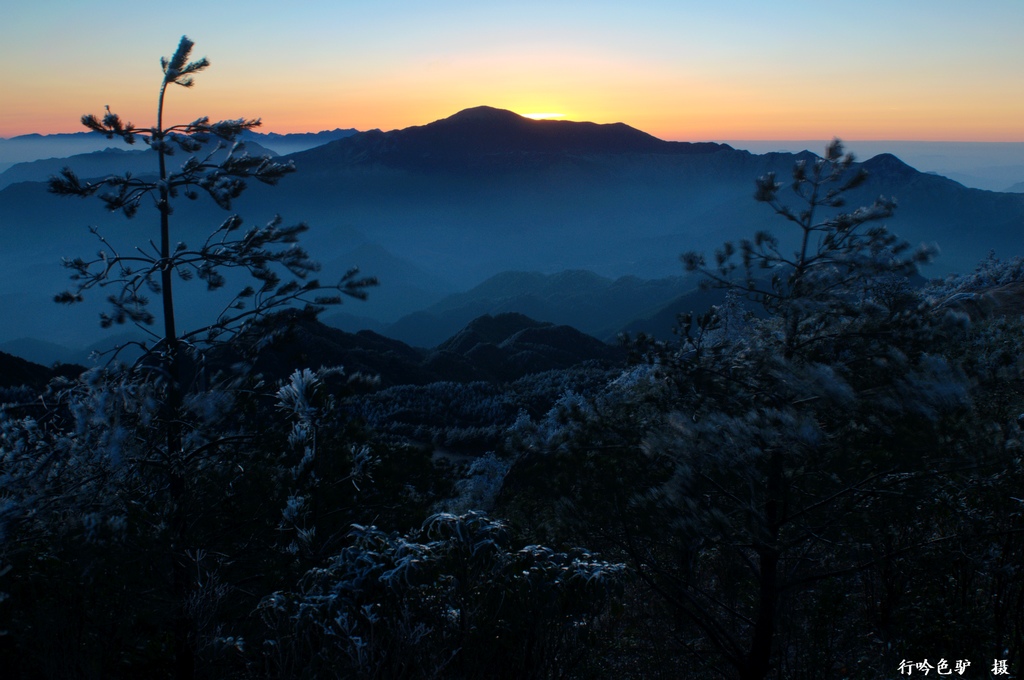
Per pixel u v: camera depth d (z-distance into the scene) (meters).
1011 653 5.72
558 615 4.91
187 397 7.20
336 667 4.75
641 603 7.82
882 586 7.03
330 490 6.97
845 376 6.15
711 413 6.36
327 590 5.15
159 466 7.20
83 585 5.75
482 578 5.11
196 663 5.89
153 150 7.37
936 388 5.64
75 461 6.64
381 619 4.80
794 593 6.75
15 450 6.53
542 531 7.15
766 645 6.23
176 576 6.37
